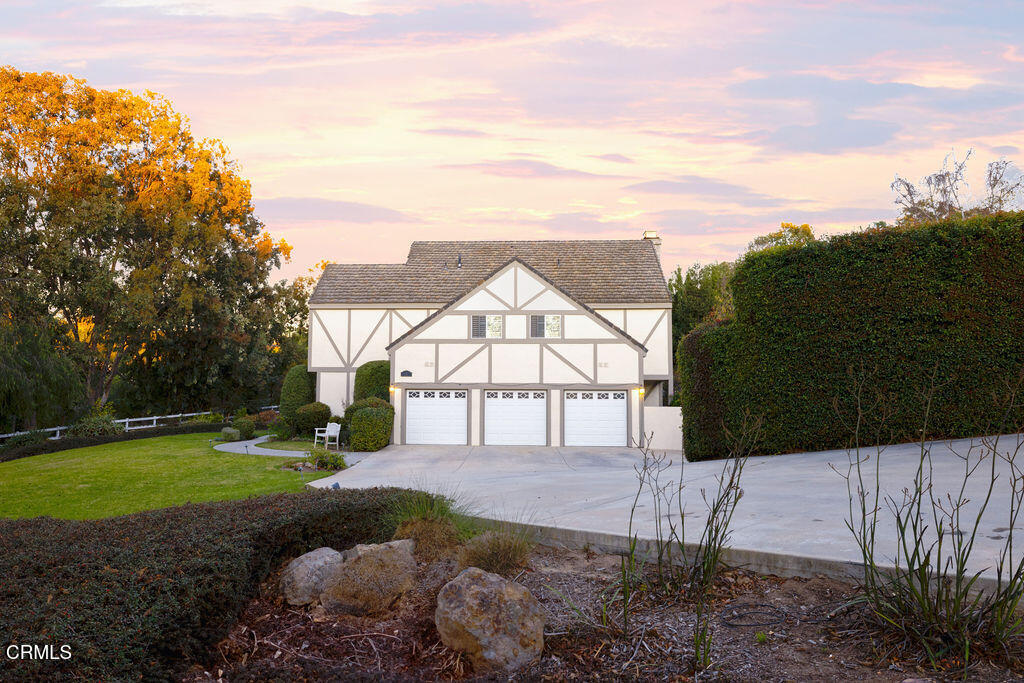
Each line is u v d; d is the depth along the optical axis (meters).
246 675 4.78
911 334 15.33
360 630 5.54
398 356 25.91
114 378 40.06
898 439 15.44
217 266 41.88
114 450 25.31
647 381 30.77
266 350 45.47
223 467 19.33
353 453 22.91
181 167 40.03
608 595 5.84
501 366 25.80
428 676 4.87
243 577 5.65
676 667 4.68
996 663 4.40
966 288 14.96
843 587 5.64
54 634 4.18
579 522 7.70
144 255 37.97
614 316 29.69
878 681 4.32
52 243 32.94
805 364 16.36
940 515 7.61
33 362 26.64
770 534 6.88
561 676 4.70
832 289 16.08
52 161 36.34
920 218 28.62
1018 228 14.80
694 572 5.80
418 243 34.41
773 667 4.59
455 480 15.48
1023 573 4.55
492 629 4.90
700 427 17.77
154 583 4.95
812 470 12.68
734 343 17.27
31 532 6.34
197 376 40.22
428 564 6.50
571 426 25.56
